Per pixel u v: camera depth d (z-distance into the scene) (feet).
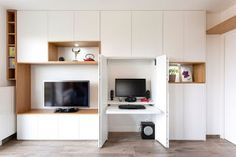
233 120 11.53
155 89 12.28
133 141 11.86
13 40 12.44
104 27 11.84
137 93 12.62
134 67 13.39
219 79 12.64
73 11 11.89
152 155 9.78
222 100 12.43
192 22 11.79
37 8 11.62
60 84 12.67
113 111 10.65
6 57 11.93
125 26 11.83
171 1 10.51
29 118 11.82
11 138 12.17
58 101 12.69
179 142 11.62
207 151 10.33
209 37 12.64
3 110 10.93
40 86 13.37
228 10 11.67
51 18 11.89
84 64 13.25
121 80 12.68
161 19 11.80
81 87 12.67
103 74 11.33
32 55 11.93
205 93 11.88
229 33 11.82
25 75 12.71
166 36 11.78
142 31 11.81
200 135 11.87
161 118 11.26
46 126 11.81
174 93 11.83
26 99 12.82
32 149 10.52
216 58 12.63
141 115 13.48
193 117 11.84
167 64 10.64
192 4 10.94
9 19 12.12
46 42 11.93
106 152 10.17
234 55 11.39
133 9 11.69
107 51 11.85
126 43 11.83
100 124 10.81
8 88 11.40
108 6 11.25
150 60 13.26
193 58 11.78
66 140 11.89
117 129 13.46
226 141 11.90
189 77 12.85
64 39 11.88
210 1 10.52
